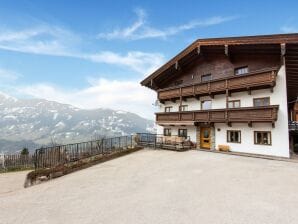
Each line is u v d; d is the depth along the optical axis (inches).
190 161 601.3
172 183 400.8
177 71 1014.4
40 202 335.0
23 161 1013.8
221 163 561.3
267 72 662.5
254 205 287.7
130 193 355.3
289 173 449.1
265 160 601.9
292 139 878.4
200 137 892.0
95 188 394.3
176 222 247.0
